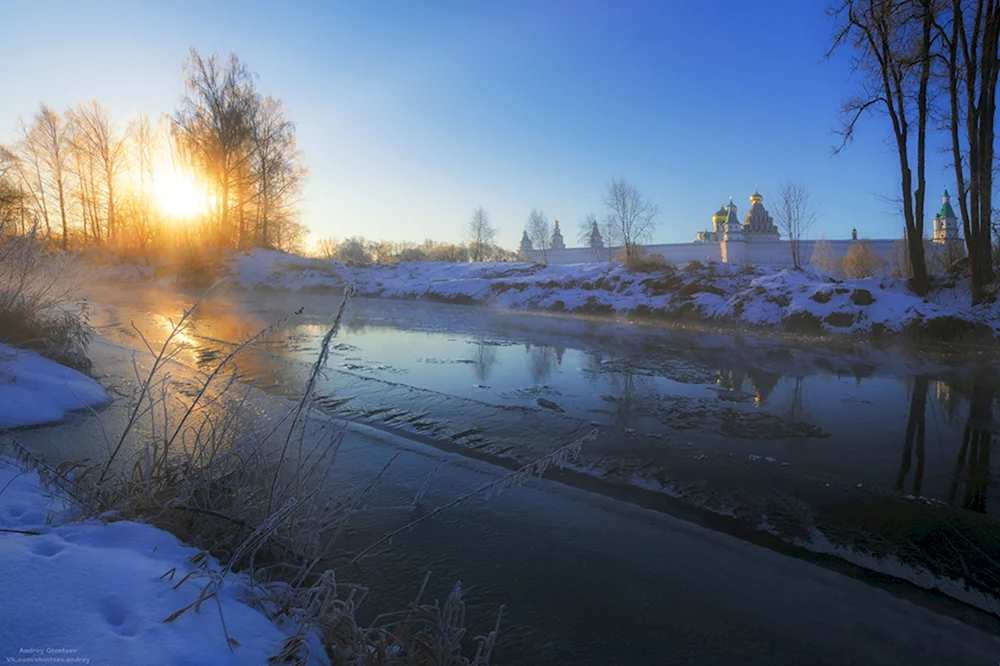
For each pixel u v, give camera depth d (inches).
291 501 107.6
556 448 203.0
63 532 101.8
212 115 1248.2
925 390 301.1
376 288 1016.9
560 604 116.5
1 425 204.4
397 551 135.6
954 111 569.9
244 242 1376.7
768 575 126.9
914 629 109.1
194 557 98.8
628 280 731.4
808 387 306.8
